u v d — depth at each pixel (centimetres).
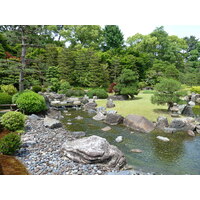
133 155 556
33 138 635
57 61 2492
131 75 1573
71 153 472
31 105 950
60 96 1825
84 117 1072
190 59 3519
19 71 1081
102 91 1783
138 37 3531
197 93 1808
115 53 2912
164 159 530
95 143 477
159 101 987
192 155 557
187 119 881
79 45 2933
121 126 867
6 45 2117
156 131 784
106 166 446
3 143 474
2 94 1037
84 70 2386
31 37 1102
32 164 433
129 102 1402
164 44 3269
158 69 2572
